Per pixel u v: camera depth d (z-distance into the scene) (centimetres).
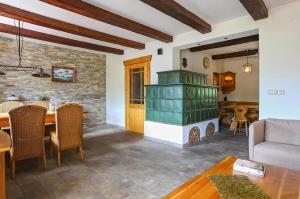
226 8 327
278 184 155
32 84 514
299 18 301
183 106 410
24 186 237
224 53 666
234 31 372
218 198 135
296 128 277
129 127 591
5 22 382
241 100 755
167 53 493
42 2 298
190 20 343
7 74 475
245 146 413
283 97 317
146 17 361
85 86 628
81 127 332
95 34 432
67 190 228
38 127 283
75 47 564
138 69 570
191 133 429
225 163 201
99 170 286
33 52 514
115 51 597
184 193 142
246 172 177
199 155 354
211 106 514
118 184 242
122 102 624
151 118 480
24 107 266
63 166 302
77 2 288
